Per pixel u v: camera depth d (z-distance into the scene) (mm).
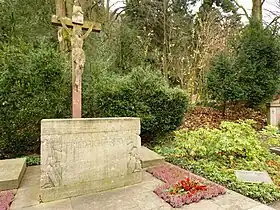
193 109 10156
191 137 5387
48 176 3145
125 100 6227
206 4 13133
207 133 5254
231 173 4121
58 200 3164
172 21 12539
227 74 9094
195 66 11289
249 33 9664
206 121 9031
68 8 7672
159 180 3932
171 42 12188
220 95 9125
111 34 10656
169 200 3088
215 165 4555
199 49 11367
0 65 5117
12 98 5109
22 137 5426
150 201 3131
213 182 3836
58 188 3193
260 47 9125
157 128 6684
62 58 5723
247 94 8914
